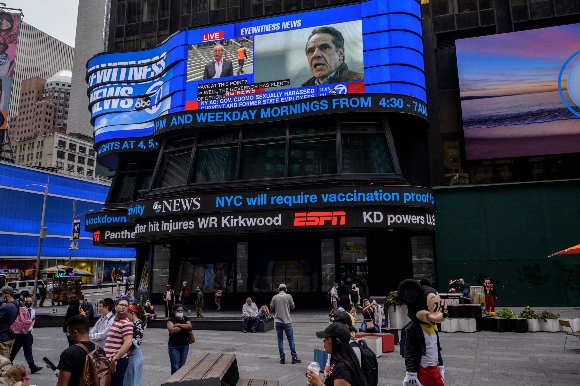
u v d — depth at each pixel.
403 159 26.73
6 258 68.62
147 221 24.44
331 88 26.75
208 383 4.95
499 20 27.33
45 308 31.56
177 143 27.34
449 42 28.17
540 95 24.95
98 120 33.97
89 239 84.25
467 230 24.52
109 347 6.19
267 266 27.75
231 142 25.41
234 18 33.41
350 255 26.45
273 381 6.80
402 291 5.21
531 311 15.45
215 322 17.72
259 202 22.33
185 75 30.05
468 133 25.69
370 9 27.00
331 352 4.09
